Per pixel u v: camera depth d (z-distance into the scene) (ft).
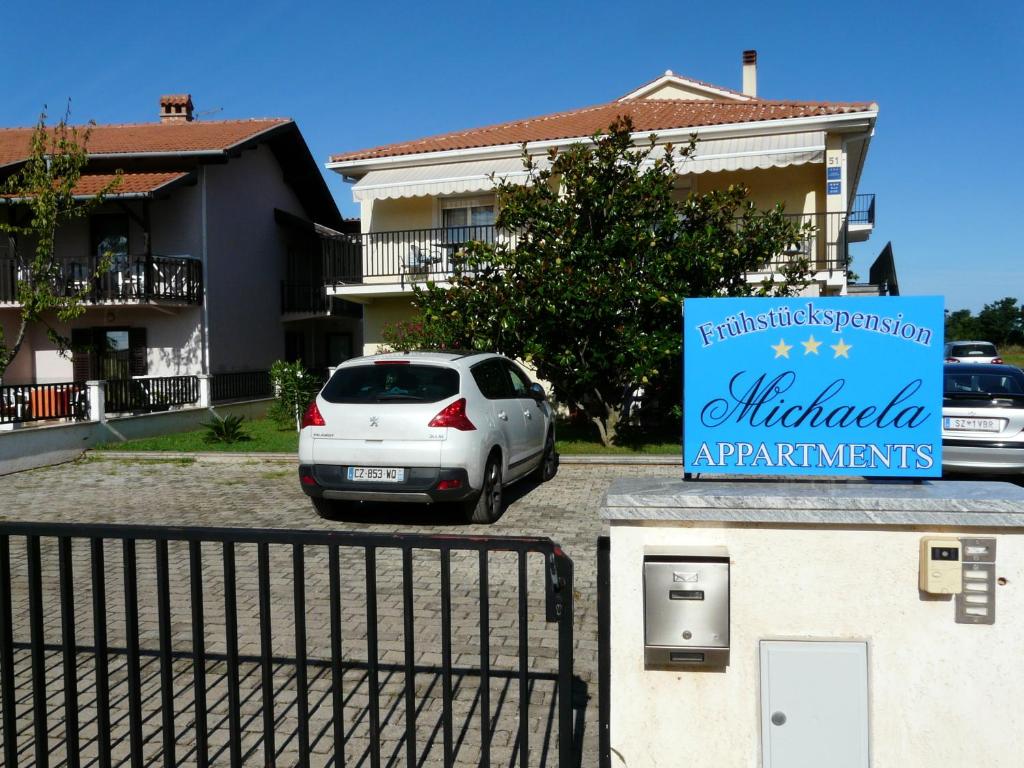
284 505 29.96
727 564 7.00
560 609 7.75
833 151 52.54
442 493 24.31
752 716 7.12
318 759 11.04
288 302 82.38
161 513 28.89
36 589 8.72
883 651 6.99
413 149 60.64
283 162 81.76
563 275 36.94
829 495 7.00
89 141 71.46
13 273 64.23
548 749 11.17
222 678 13.96
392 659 14.73
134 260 65.72
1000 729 6.88
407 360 25.76
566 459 38.93
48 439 41.45
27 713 12.66
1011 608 6.84
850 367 7.55
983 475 30.27
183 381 57.52
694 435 7.74
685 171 49.65
